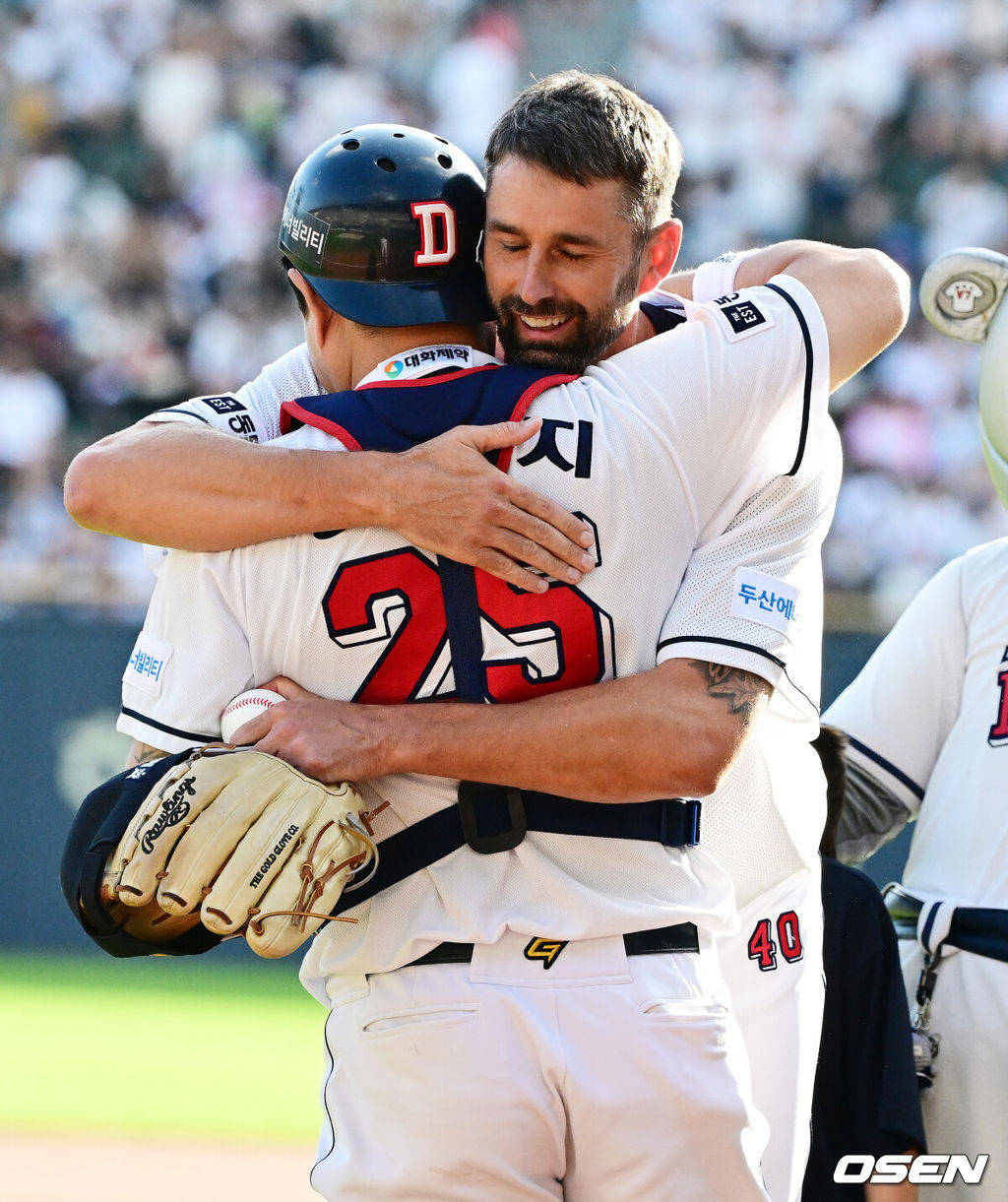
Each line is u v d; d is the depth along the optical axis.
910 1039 9.60
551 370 7.91
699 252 43.38
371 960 7.46
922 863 10.45
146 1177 16.94
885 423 39.81
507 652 7.44
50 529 38.41
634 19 45.66
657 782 7.33
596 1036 7.20
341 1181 7.35
